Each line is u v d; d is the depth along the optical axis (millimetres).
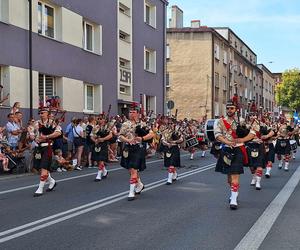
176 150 12172
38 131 10383
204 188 11219
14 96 16406
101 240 6367
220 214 8125
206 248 6000
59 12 19344
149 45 28797
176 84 40406
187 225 7273
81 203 9094
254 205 9023
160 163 17953
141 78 27547
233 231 6906
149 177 13383
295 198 9875
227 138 8594
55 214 8039
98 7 22359
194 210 8461
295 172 15141
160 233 6770
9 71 16188
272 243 6277
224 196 10008
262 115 12227
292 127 16422
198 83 40094
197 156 22391
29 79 17203
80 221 7520
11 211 8297
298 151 26797
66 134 15773
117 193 10336
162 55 30891
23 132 13906
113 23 23875
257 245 6160
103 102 22828
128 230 6938
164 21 31234
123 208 8625
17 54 16594
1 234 6680
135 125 9734
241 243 6246
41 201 9305
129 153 9664
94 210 8422
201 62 40031
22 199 9547
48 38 18406
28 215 7953
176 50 40406
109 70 23453
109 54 23453
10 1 16219
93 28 22531
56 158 14688
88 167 16203
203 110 39906
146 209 8539
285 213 8258
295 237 6598
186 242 6289
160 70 30547
